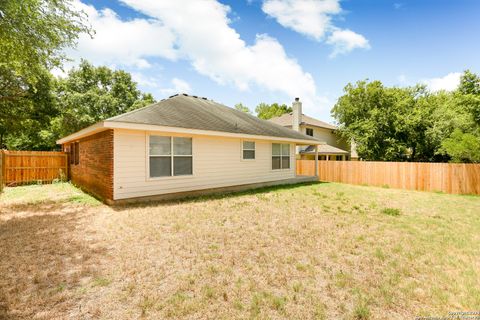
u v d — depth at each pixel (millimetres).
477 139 12352
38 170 12578
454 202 9000
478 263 3705
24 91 13883
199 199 8430
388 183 13523
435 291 2898
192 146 9086
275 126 14773
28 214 6188
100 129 7484
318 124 25219
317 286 2980
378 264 3623
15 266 3346
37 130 20266
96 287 2871
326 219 6059
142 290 2820
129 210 6625
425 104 20734
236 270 3348
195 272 3268
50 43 6855
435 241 4633
